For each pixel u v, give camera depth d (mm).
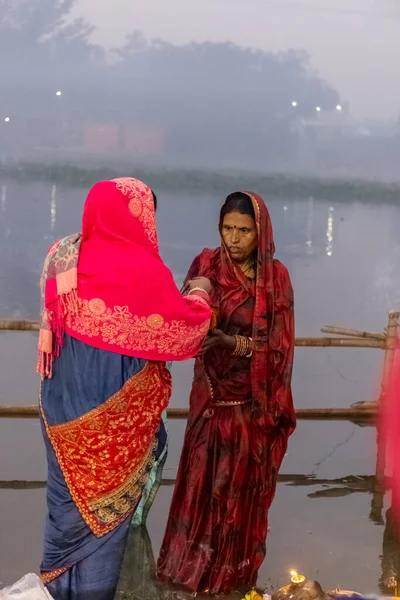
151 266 2832
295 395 6648
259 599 3119
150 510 4352
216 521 3541
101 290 2795
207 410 3562
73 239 2855
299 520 4266
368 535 4094
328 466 5086
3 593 2816
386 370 5828
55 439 2914
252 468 3576
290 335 3566
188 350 2986
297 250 15828
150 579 3584
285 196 40531
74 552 2969
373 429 5836
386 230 21203
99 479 2908
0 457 4910
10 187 31875
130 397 2871
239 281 3504
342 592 3184
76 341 2846
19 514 4148
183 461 3625
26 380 6543
